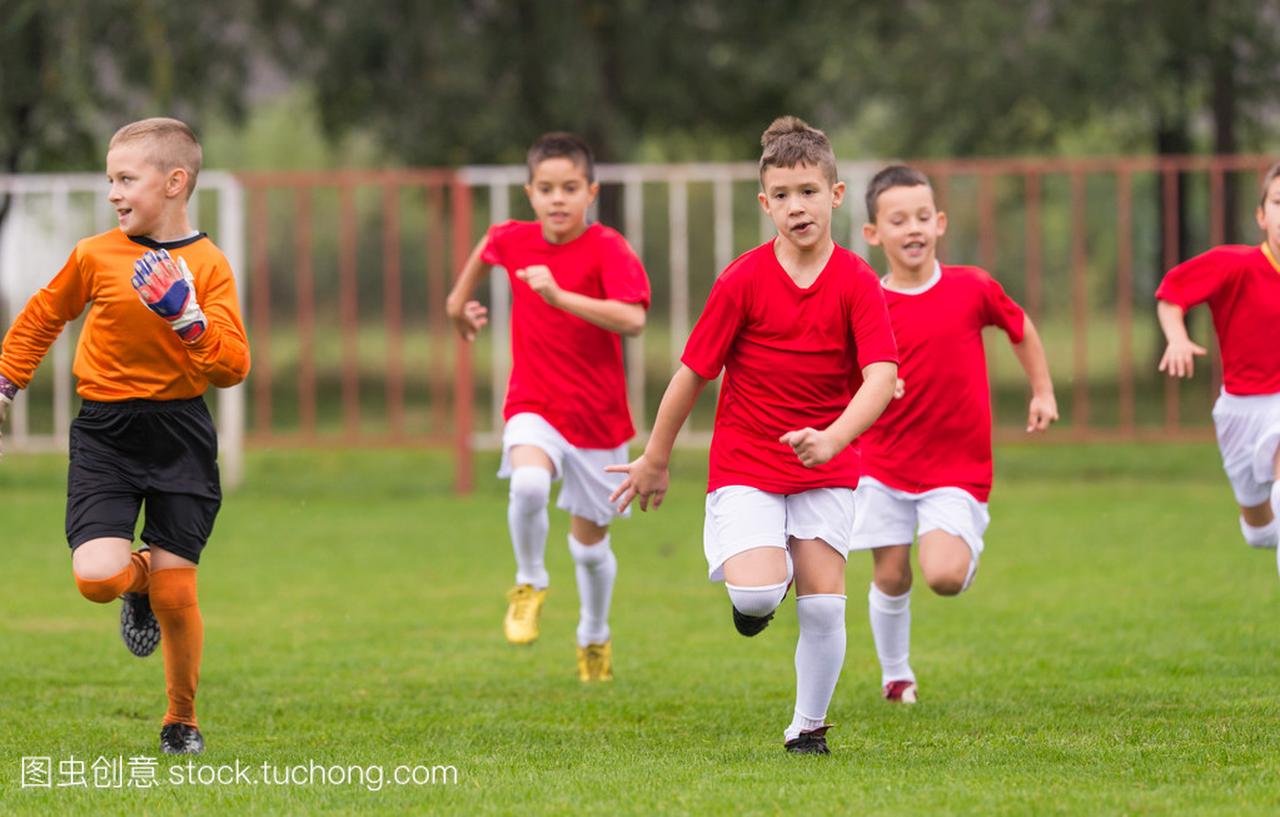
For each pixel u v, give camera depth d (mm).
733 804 13844
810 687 16656
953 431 20062
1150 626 25438
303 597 29391
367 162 98875
